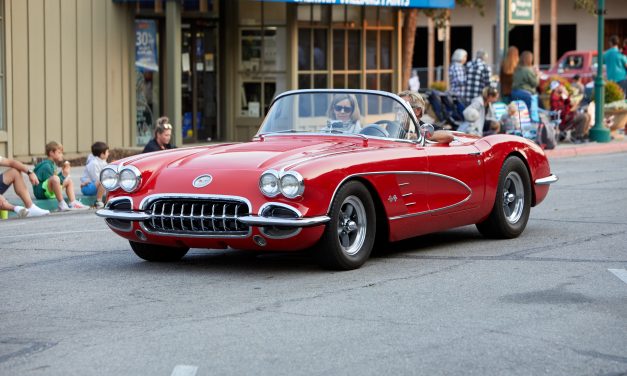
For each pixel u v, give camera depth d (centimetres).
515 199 1198
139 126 2445
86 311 823
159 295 882
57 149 1538
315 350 694
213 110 2625
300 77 2595
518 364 662
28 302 861
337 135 1073
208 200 938
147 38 2444
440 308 820
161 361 671
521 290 892
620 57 3216
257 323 771
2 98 2031
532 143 1231
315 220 921
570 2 5094
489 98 2331
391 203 1009
